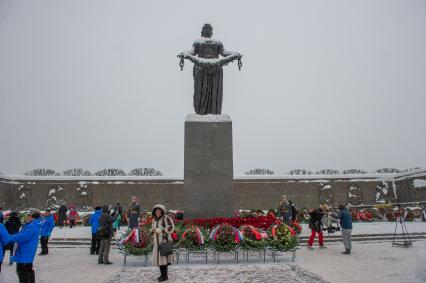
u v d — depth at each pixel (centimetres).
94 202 4269
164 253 870
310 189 4447
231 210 1465
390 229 2238
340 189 4494
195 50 1706
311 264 1141
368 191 4538
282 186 4419
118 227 2362
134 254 1139
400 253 1406
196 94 1664
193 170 1490
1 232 775
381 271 1020
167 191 4297
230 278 902
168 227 900
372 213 3503
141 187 4306
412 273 988
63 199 4275
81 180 4319
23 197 4253
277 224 1209
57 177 4325
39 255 1455
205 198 1470
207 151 1505
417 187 4134
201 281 870
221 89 1670
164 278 880
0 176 4097
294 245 1166
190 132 1518
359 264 1143
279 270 1012
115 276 968
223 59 1648
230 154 1505
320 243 1589
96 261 1280
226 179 1486
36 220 787
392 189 4512
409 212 3275
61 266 1173
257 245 1130
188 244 1112
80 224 3059
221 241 1116
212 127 1524
